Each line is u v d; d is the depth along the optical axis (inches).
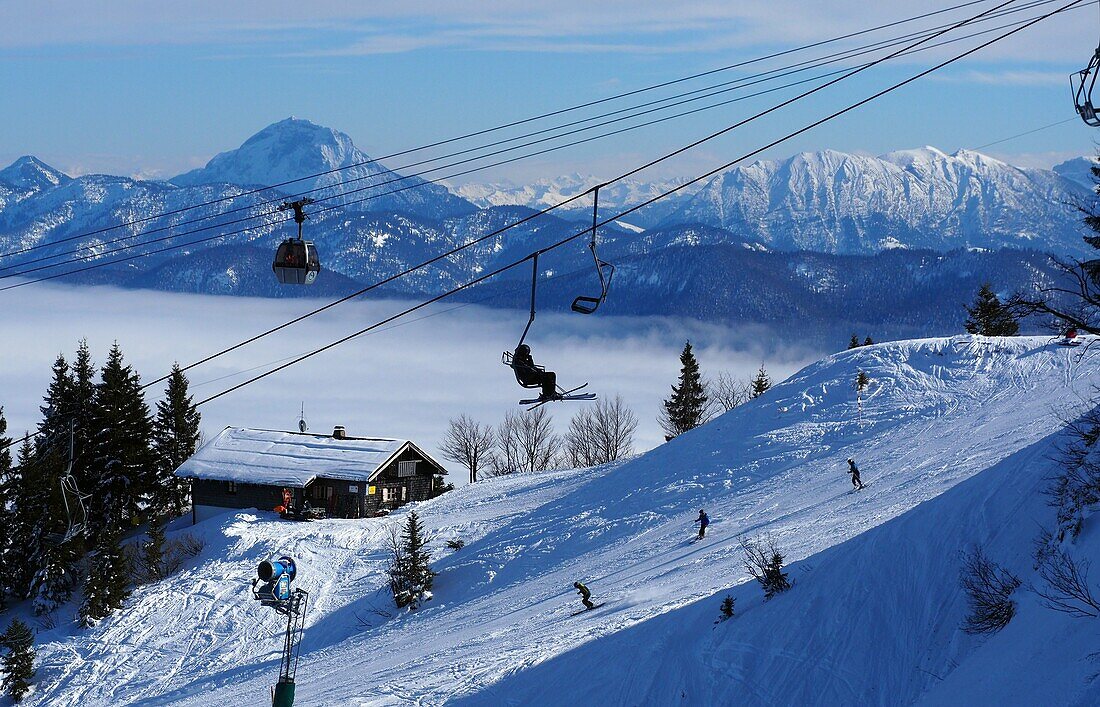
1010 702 685.9
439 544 2600.9
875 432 2498.8
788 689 909.2
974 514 1013.8
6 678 2127.2
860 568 1049.5
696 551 1861.5
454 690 1228.5
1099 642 671.1
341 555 2640.3
